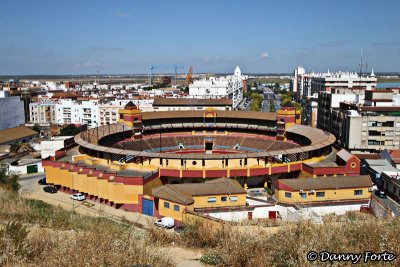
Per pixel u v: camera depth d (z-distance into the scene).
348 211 72.81
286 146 130.88
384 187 98.75
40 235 32.66
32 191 97.81
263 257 28.67
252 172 93.25
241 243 32.00
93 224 47.44
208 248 36.47
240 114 150.88
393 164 111.19
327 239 29.62
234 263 29.42
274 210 71.44
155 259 28.72
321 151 107.62
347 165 92.88
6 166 115.50
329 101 168.62
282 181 77.06
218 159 92.50
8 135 163.25
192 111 154.75
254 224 52.44
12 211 51.53
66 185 94.06
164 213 73.00
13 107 195.38
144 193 83.25
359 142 132.62
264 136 145.25
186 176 91.75
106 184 84.50
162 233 40.88
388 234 29.52
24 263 26.12
